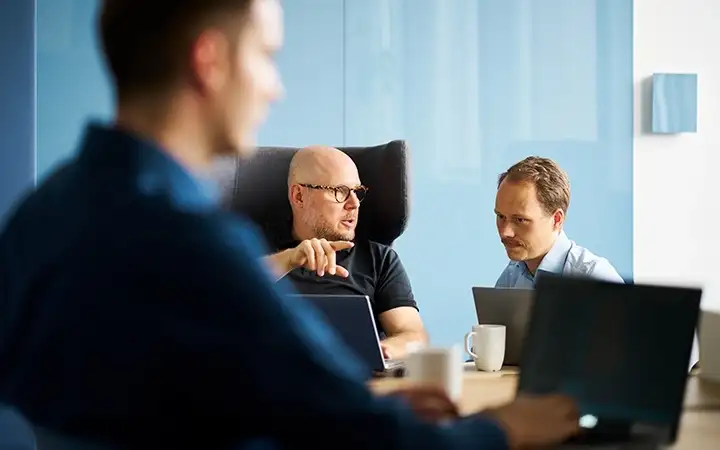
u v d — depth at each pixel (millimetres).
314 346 1097
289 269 2832
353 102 4520
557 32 4734
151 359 1053
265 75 1239
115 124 1183
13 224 1236
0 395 1195
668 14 4879
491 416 1350
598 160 4805
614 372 1602
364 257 3490
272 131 4441
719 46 4938
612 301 1640
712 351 2186
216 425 1077
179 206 1100
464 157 4652
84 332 1069
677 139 4918
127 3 1159
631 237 4848
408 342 3197
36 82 4152
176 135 1175
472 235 4672
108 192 1115
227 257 1077
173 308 1061
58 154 4180
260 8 1219
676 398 1526
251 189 3418
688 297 1558
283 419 1070
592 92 4777
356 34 4516
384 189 3453
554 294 1721
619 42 4805
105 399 1064
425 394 1483
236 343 1056
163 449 1079
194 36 1158
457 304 4664
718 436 1628
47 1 4156
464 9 4637
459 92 4641
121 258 1069
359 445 1089
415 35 4586
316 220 3393
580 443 1530
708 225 4965
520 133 4715
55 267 1115
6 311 1202
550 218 3008
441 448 1132
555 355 1683
